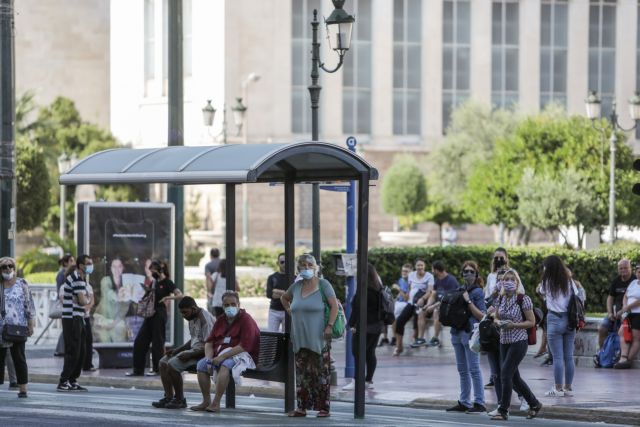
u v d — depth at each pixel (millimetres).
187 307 37875
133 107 150000
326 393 36031
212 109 95188
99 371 51750
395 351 60281
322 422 34312
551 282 42156
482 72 173000
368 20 170500
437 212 157500
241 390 46219
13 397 41156
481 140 158000
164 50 147250
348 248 48812
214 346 37281
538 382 47250
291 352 37375
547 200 120438
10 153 50094
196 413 36219
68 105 162000
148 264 52938
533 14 173125
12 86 50219
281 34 162625
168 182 35812
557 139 126500
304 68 164750
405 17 171625
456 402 41625
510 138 137625
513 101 173625
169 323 52594
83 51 179625
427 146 171000
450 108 172875
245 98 153875
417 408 42125
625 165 124188
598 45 174750
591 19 174500
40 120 147875
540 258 71750
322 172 38062
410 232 153250
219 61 153750
